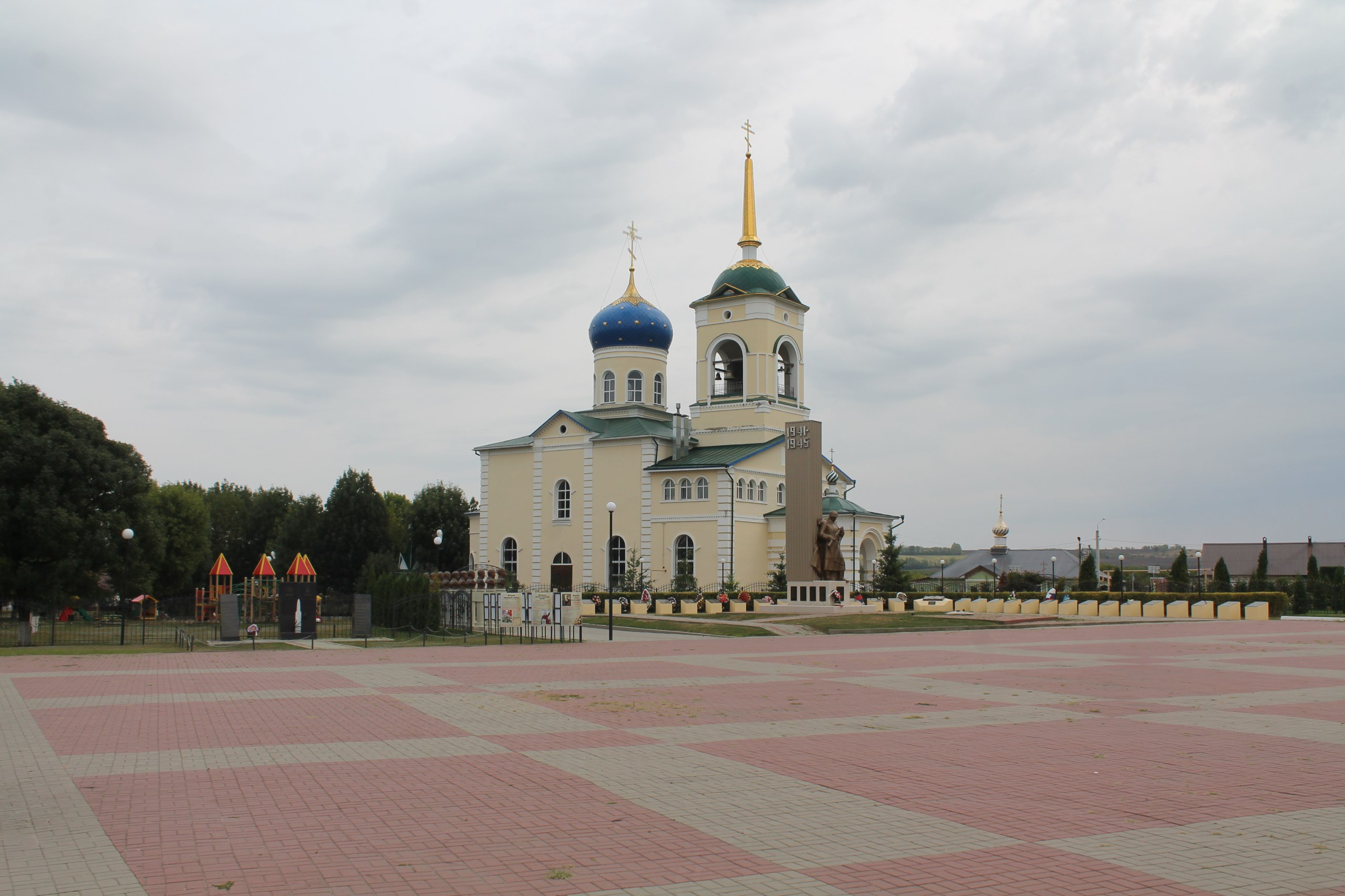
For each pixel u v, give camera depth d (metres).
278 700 24.75
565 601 54.47
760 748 18.34
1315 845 12.28
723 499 77.69
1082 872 11.23
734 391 86.06
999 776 16.00
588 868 11.41
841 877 11.09
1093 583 87.25
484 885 10.81
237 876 11.12
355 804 14.32
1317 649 40.88
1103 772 16.34
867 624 54.44
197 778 15.92
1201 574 113.62
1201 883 10.89
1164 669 32.59
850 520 82.75
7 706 23.50
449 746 18.64
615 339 87.81
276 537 120.56
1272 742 19.05
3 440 54.66
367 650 40.72
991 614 65.69
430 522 116.81
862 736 19.62
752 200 86.38
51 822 13.36
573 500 84.75
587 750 18.20
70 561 54.50
